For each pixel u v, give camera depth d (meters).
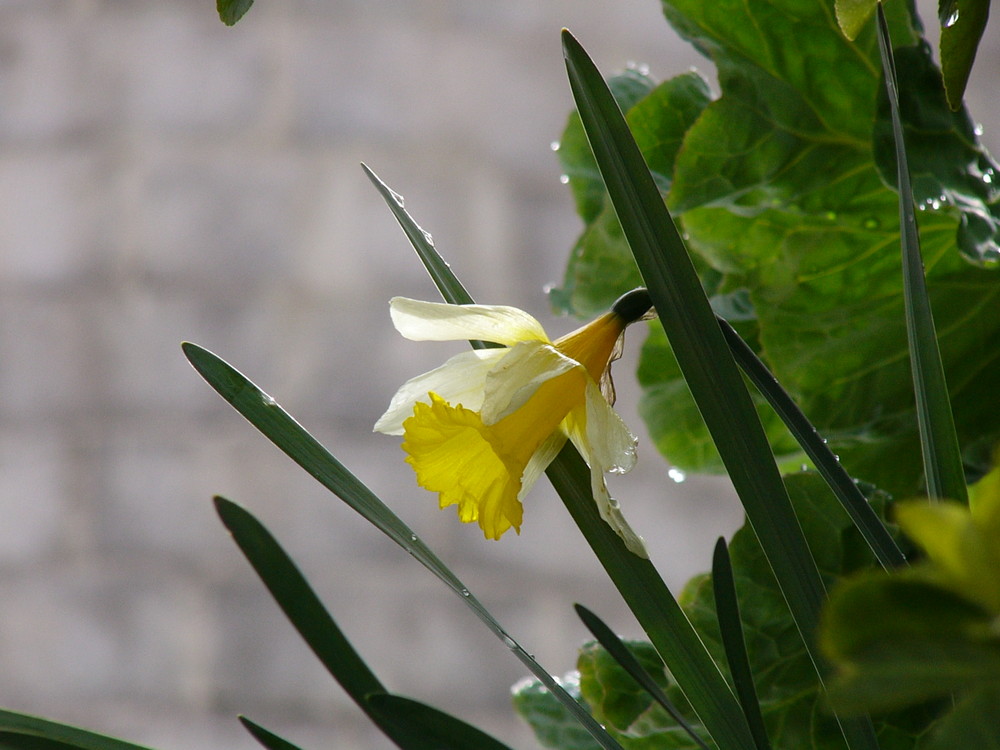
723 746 1.71
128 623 5.14
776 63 1.83
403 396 1.76
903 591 1.18
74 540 5.25
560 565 5.14
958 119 1.80
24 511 5.28
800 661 1.79
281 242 5.56
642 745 1.81
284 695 5.05
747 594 1.79
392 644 5.04
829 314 1.84
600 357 1.74
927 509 1.18
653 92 1.88
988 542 1.16
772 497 1.70
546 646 5.01
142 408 5.39
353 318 5.45
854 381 1.84
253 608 5.17
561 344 1.74
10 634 5.14
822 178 1.83
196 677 5.08
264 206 5.60
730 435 1.70
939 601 1.17
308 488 5.28
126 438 5.36
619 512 1.72
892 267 1.83
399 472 5.24
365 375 5.38
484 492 1.74
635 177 1.71
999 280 1.82
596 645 1.82
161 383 5.41
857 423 1.84
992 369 1.82
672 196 1.84
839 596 1.20
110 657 5.10
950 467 1.70
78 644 5.12
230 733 5.00
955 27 1.71
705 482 5.22
